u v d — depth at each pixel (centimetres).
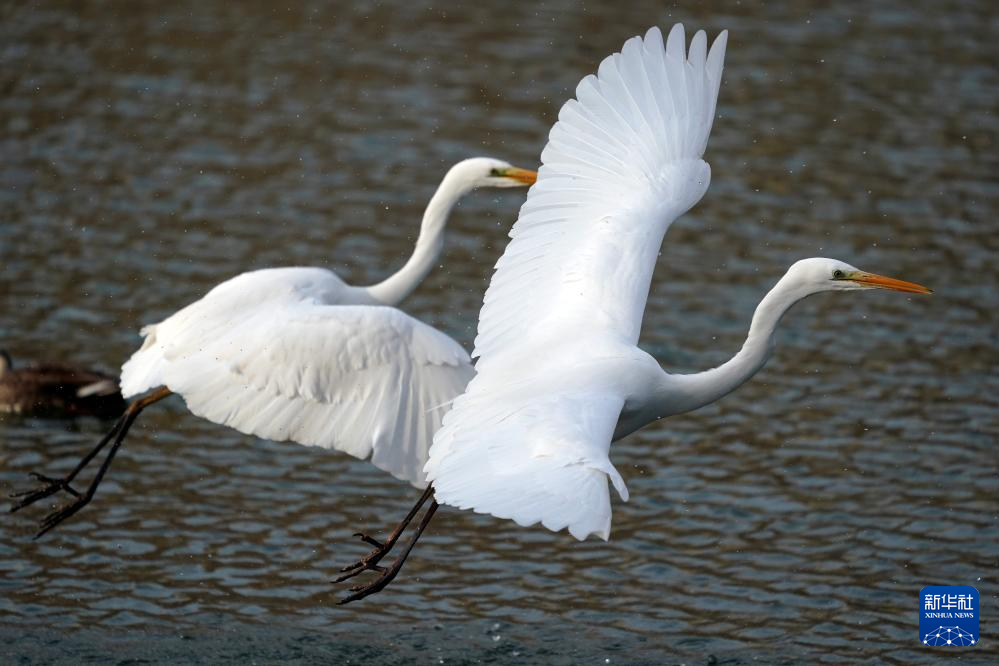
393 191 2134
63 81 2450
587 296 939
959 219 2097
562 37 2767
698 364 1662
